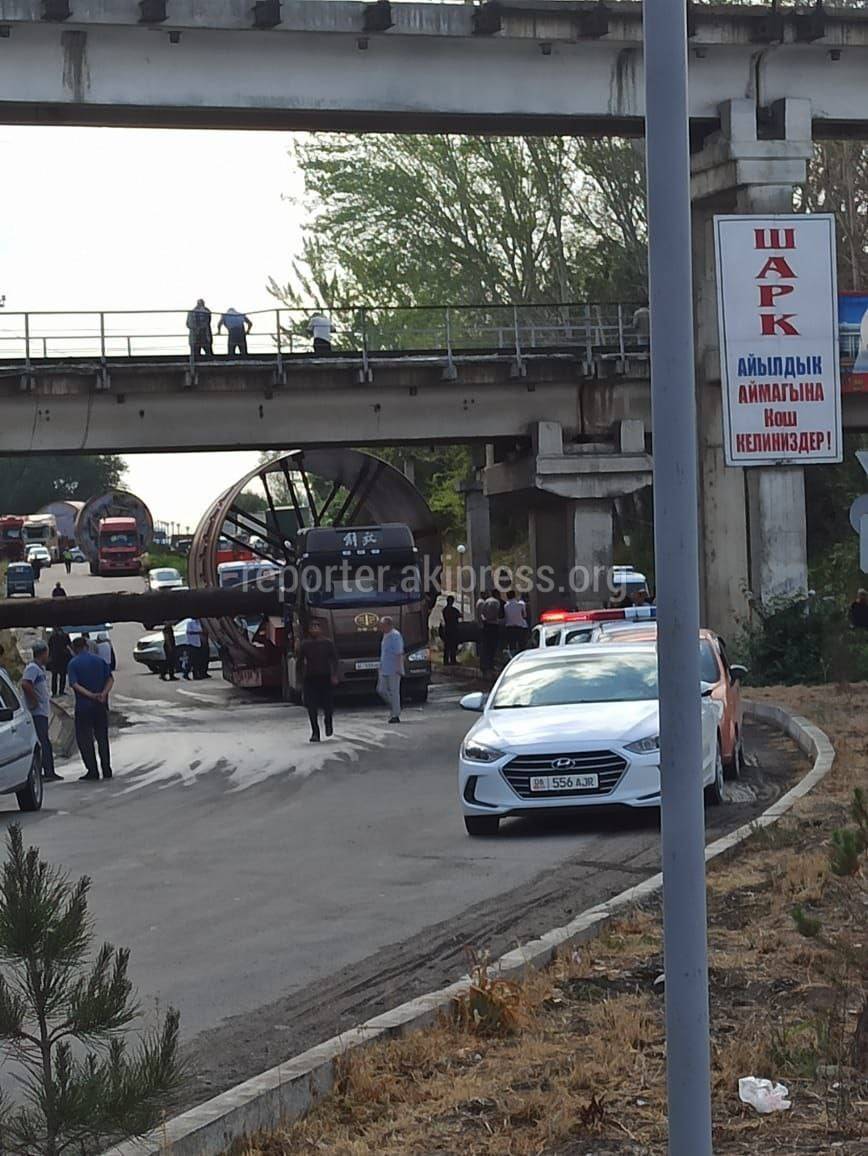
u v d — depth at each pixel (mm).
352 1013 8664
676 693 4551
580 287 59000
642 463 41312
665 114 4594
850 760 17984
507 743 15477
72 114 34594
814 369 21016
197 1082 7414
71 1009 4930
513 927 10906
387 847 15117
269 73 34969
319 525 45781
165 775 24266
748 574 40375
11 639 52156
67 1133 4785
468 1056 7359
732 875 11469
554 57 36531
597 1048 7289
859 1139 5973
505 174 56281
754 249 20875
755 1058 6867
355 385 39250
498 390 40844
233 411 38844
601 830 15461
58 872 5426
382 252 56812
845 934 9102
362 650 37812
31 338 37125
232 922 11539
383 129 37281
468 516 50562
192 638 52625
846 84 38594
